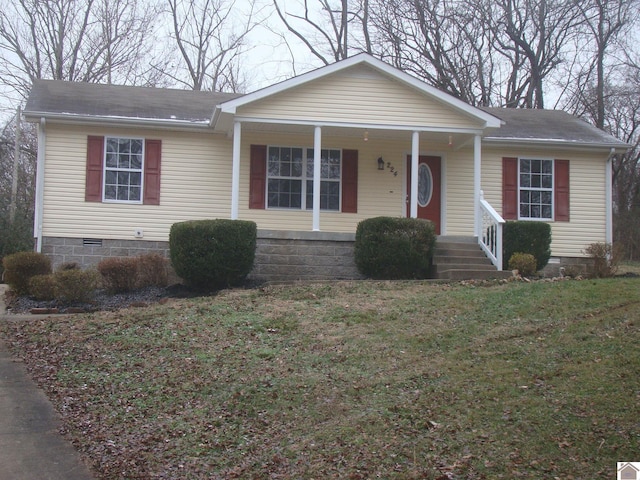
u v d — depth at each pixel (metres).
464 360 7.73
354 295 11.61
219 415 6.84
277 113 15.08
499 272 13.68
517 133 17.62
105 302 12.62
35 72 30.12
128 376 8.09
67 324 10.60
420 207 17.27
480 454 5.40
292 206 16.72
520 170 17.61
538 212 17.56
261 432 6.39
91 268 14.20
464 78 30.72
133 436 6.46
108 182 15.86
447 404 6.45
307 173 16.80
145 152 15.98
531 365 7.27
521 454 5.34
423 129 15.48
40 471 5.75
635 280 11.59
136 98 17.64
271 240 14.55
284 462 5.70
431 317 9.81
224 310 10.76
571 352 7.55
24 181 29.75
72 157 15.65
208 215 16.22
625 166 33.44
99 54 31.28
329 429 6.23
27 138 30.27
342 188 16.84
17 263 13.39
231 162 16.44
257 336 9.30
